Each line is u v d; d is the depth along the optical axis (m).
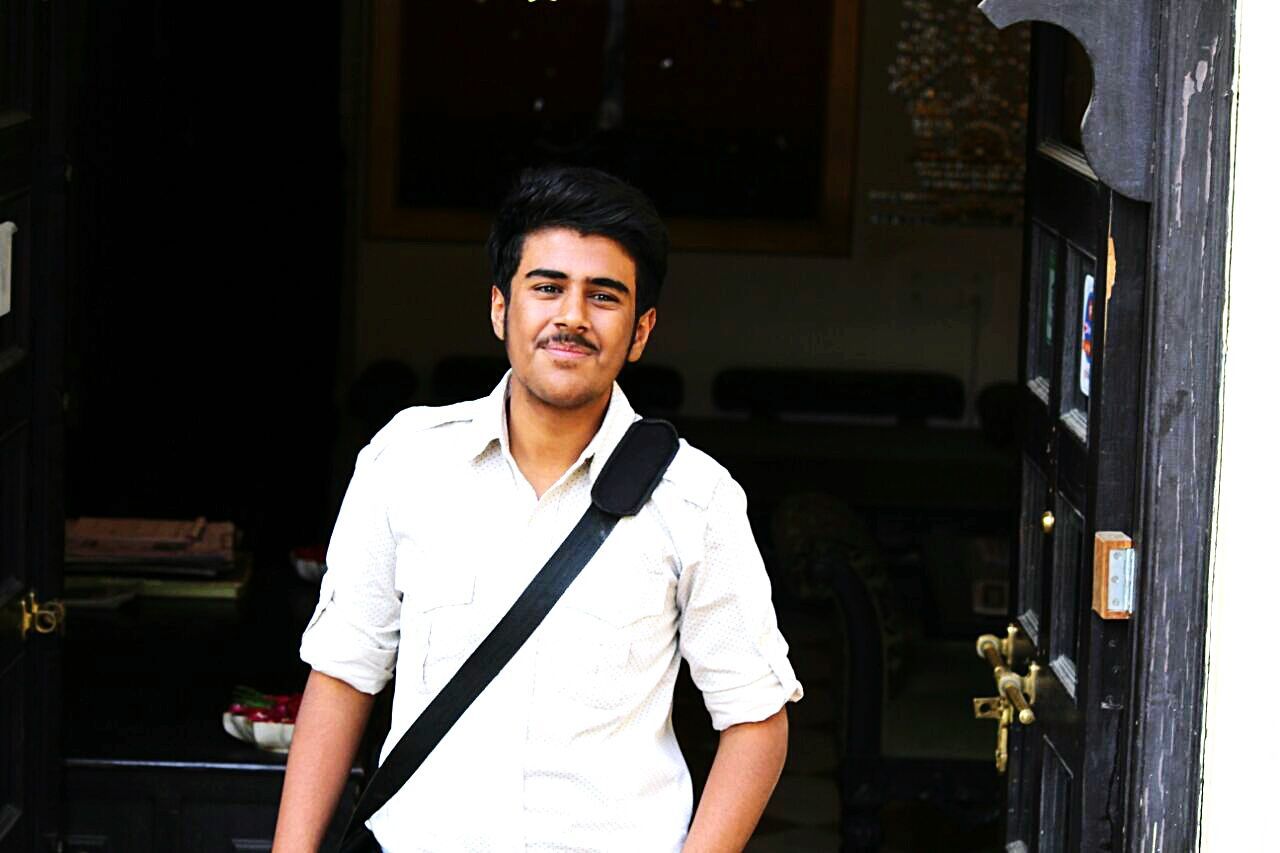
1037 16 3.22
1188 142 3.20
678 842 2.96
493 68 11.65
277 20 9.48
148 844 5.03
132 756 5.01
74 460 8.26
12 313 4.28
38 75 4.30
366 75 11.59
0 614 4.24
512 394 2.99
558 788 2.88
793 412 11.44
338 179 10.10
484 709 2.89
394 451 3.02
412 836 2.92
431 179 11.68
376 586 3.03
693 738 7.72
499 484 2.96
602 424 2.96
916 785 6.27
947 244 11.65
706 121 11.67
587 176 2.89
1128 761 3.35
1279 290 3.21
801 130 11.64
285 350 9.51
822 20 11.56
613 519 2.89
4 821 4.34
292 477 9.68
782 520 6.79
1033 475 4.15
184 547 6.54
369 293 11.70
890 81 11.54
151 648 5.82
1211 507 3.27
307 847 2.98
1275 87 3.18
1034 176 4.19
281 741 5.07
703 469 2.93
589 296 2.87
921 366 11.73
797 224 11.70
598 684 2.88
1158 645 3.29
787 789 7.23
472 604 2.92
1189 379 3.25
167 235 9.03
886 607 6.29
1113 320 3.32
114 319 8.62
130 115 8.72
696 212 11.73
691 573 2.92
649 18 11.63
